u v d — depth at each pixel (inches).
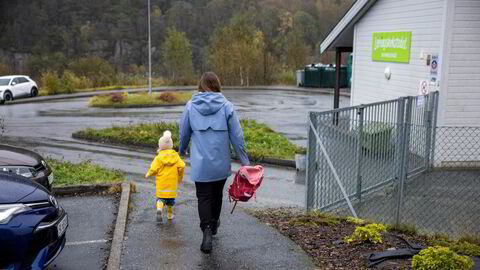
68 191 320.5
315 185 286.7
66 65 3651.6
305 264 196.1
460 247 211.2
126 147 613.9
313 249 211.0
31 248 172.7
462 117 442.3
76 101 1272.1
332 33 667.4
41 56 3757.4
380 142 314.8
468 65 440.1
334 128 291.0
